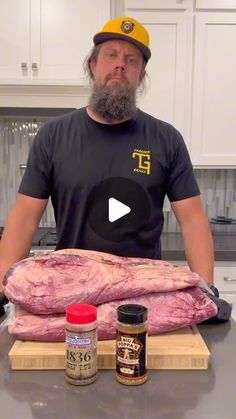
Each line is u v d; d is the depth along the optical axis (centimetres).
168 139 121
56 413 51
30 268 68
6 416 50
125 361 57
